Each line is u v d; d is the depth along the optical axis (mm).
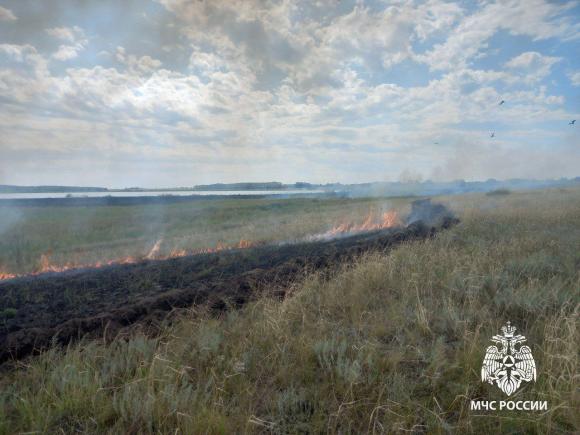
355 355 4363
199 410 3359
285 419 3400
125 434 3178
